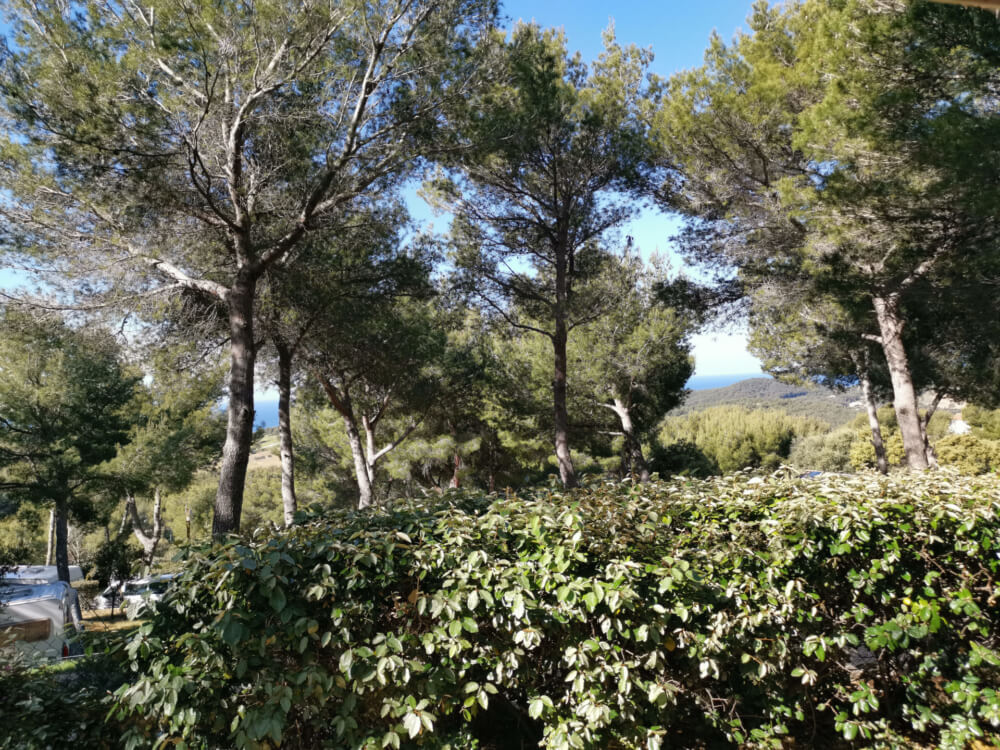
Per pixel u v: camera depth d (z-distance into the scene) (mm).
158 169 5785
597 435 17500
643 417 16469
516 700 2684
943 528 2770
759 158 8266
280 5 5492
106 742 2439
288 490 9734
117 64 5109
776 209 8055
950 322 8789
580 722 2340
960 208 5531
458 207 9836
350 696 2195
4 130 5469
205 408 16281
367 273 8805
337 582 2350
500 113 7051
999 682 2662
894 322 8594
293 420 17938
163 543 26375
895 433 24250
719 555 2619
